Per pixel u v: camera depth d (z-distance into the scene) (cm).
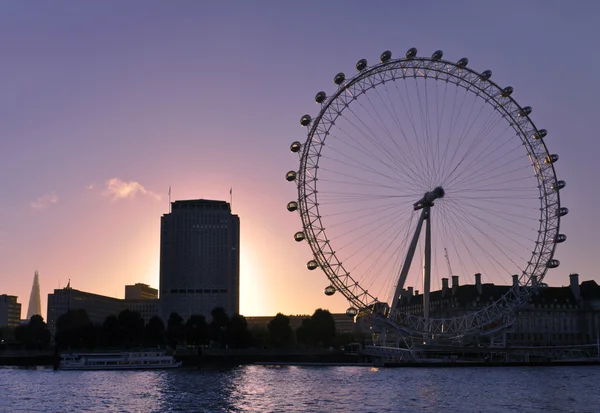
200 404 12219
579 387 14512
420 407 11481
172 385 15938
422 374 18662
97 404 12438
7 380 18100
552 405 11612
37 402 12838
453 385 15100
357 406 11688
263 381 16825
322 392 13912
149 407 11931
